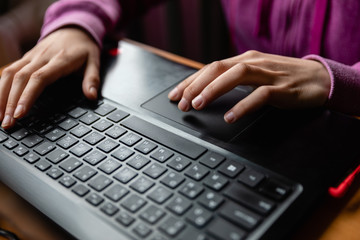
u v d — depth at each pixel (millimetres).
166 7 1039
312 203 315
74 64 511
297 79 441
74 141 392
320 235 319
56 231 357
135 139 387
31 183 358
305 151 359
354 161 354
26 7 1108
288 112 415
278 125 393
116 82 492
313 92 431
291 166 343
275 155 355
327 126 389
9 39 1055
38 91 465
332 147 362
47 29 594
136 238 286
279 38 665
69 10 620
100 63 541
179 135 387
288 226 297
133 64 533
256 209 301
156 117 418
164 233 288
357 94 442
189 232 288
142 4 800
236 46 800
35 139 402
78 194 330
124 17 761
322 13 584
